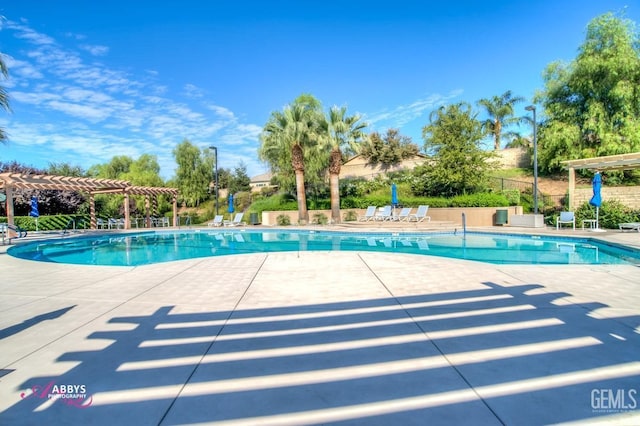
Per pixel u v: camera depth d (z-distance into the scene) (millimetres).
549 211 18891
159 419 2100
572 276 5926
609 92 19797
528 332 3371
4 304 4668
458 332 3422
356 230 16531
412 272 6559
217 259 8570
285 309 4324
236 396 2336
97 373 2691
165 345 3227
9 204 15688
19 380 2602
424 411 2129
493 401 2219
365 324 3723
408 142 32719
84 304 4641
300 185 20922
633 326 3488
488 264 7266
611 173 20266
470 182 19984
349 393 2348
